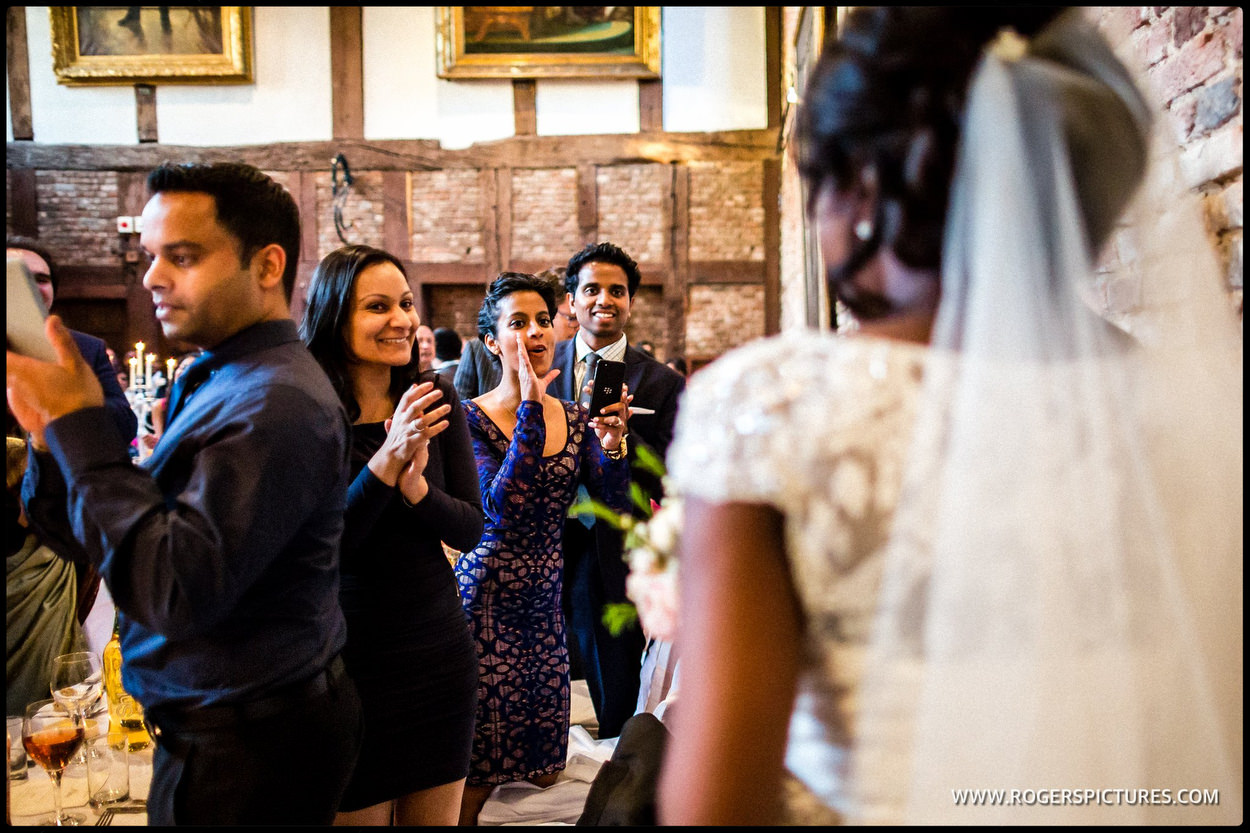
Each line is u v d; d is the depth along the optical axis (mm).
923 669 679
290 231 1336
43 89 9359
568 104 9523
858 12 755
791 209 8156
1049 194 697
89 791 1724
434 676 1784
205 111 9469
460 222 9586
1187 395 770
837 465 672
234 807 1206
